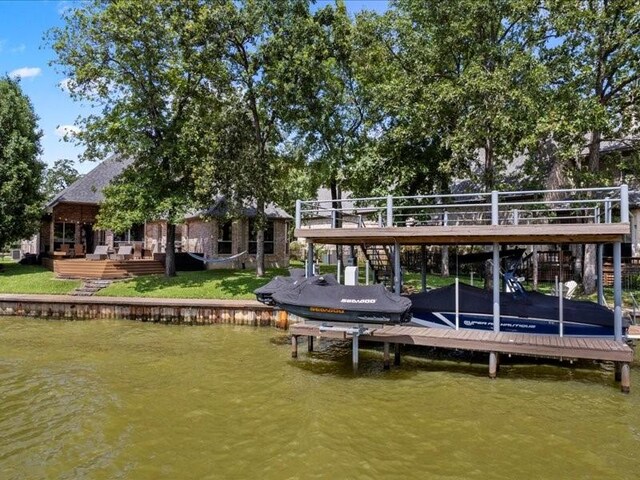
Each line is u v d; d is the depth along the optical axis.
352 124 20.38
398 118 18.14
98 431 6.86
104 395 8.46
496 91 14.20
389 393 8.62
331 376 9.77
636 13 14.51
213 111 20.33
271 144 22.14
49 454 6.11
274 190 21.56
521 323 10.63
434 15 16.86
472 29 16.27
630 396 8.48
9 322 15.98
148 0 18.45
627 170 18.89
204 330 14.77
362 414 7.52
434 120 15.84
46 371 10.01
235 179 18.95
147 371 10.05
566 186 16.77
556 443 6.48
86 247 29.27
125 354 11.58
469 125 14.91
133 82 19.45
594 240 9.98
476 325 11.02
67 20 18.86
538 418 7.40
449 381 9.42
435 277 21.58
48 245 28.94
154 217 19.48
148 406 7.90
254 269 24.62
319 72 18.05
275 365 10.61
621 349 8.68
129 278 21.25
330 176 19.11
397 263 11.83
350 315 10.10
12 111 24.02
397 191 17.67
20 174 23.36
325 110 18.66
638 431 6.90
